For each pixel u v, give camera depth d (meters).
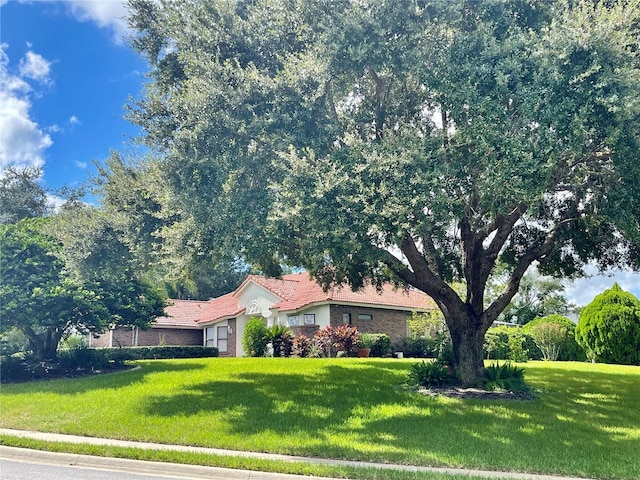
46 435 10.51
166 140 12.73
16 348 22.39
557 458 8.91
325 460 8.66
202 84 11.30
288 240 11.85
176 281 16.39
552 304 45.06
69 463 8.88
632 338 23.44
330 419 11.30
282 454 9.07
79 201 33.78
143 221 14.36
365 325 27.61
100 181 17.12
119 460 8.65
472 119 10.43
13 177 39.94
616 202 11.16
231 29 12.27
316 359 20.94
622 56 9.95
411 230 10.41
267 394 13.59
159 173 12.03
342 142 11.74
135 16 14.64
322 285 18.92
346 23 10.99
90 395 13.95
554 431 10.46
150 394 13.80
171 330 37.56
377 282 17.58
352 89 13.09
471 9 11.82
